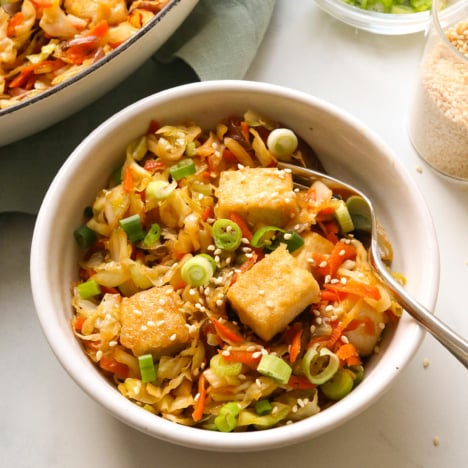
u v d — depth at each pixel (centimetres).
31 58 57
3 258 56
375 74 60
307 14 62
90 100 55
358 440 52
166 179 52
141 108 51
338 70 60
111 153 52
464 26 57
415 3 62
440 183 58
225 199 51
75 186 50
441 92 55
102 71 53
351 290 49
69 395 53
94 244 52
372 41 61
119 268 50
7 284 55
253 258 50
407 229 51
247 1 58
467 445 52
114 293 51
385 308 49
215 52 57
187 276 49
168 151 52
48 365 53
